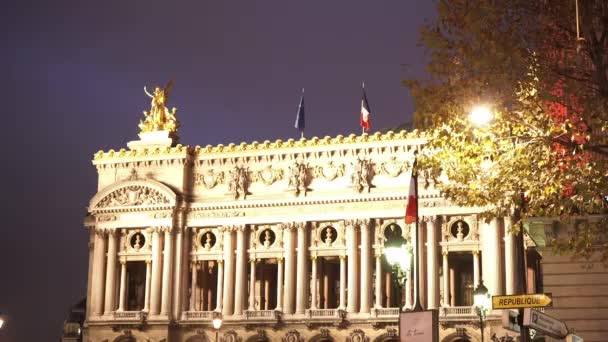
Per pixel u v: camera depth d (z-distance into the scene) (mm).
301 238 117688
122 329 121625
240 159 122875
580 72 43812
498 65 43312
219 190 123312
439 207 112375
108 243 125125
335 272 123688
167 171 124875
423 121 46188
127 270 125688
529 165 45094
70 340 144375
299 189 118812
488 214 47969
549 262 56062
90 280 125625
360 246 115938
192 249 123062
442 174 112312
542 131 45062
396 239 49375
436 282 111375
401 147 115375
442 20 44625
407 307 112375
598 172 43438
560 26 44312
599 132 44062
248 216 120812
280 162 121062
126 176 126625
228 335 118125
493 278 108375
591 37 41250
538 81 43375
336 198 116625
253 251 120250
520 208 47281
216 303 124188
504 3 44094
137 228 124750
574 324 55125
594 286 55188
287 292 117125
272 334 116938
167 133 128250
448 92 45000
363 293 114062
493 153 46062
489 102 44406
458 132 45750
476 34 43812
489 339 107625
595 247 52438
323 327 114875
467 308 109500
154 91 131250
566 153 45094
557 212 46125
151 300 121625
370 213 115500
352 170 117312
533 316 35844
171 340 120312
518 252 43844
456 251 111625
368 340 112875
